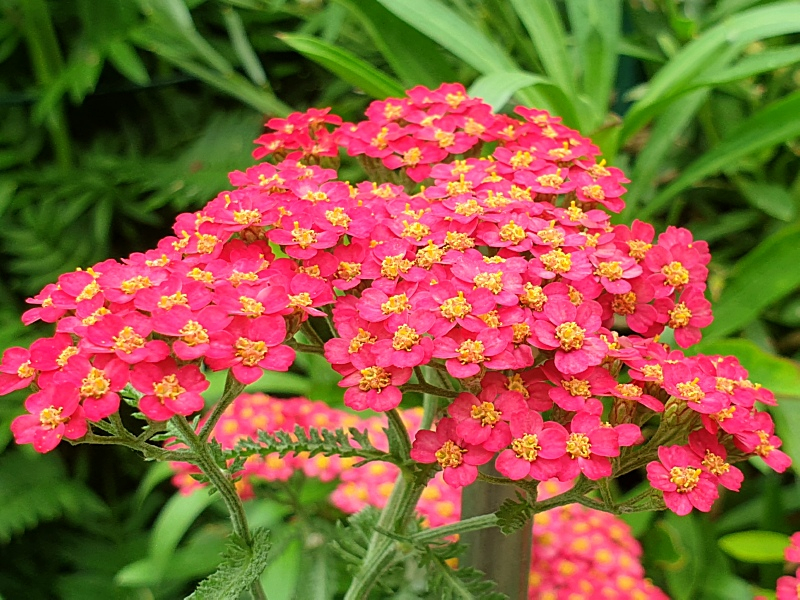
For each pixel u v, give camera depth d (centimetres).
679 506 9
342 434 11
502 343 9
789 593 12
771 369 18
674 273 11
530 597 16
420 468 11
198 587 10
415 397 21
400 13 17
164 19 23
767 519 21
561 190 12
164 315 9
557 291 10
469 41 17
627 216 20
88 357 9
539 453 9
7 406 24
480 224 11
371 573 12
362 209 11
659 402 9
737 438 10
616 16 19
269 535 10
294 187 12
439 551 11
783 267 19
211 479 10
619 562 16
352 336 10
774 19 17
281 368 9
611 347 10
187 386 9
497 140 13
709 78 17
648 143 20
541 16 19
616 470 10
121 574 19
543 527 17
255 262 10
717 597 21
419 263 10
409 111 13
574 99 19
